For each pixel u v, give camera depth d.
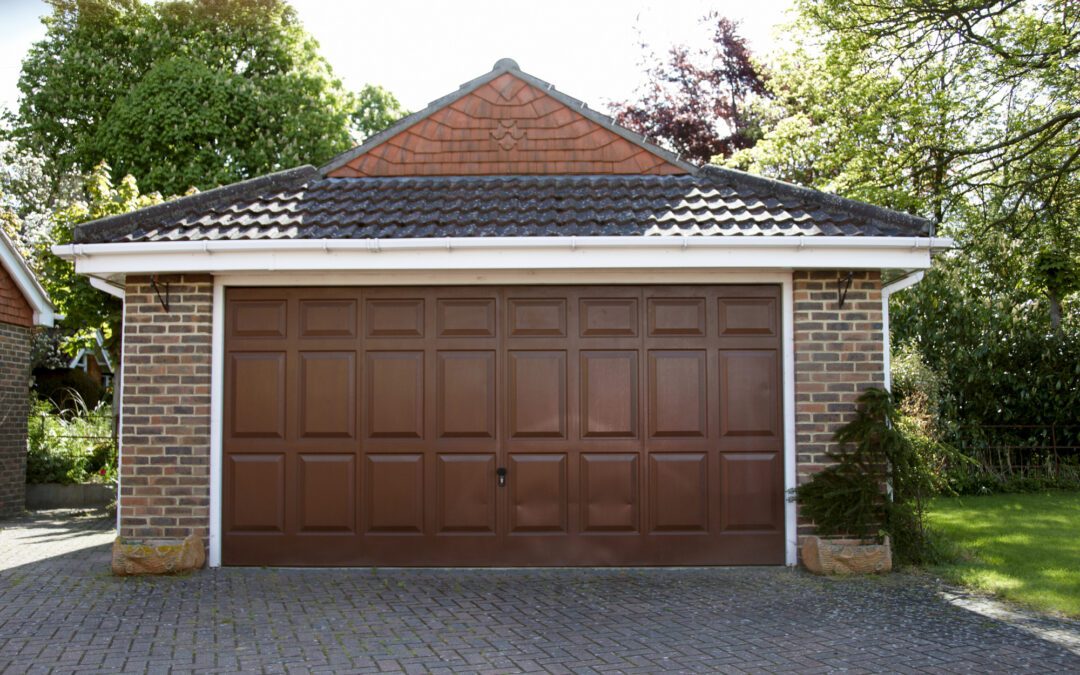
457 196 8.87
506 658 5.43
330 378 8.27
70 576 7.79
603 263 7.69
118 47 23.77
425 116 9.60
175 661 5.36
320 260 7.77
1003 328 14.71
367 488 8.20
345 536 8.18
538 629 6.07
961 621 6.23
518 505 8.16
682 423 8.18
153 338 8.18
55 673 5.13
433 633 5.98
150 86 21.62
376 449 8.23
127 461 8.13
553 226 7.98
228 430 8.26
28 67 23.50
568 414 8.20
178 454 8.12
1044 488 13.89
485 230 7.93
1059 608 6.52
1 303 13.02
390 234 7.89
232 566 8.16
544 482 8.17
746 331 8.22
